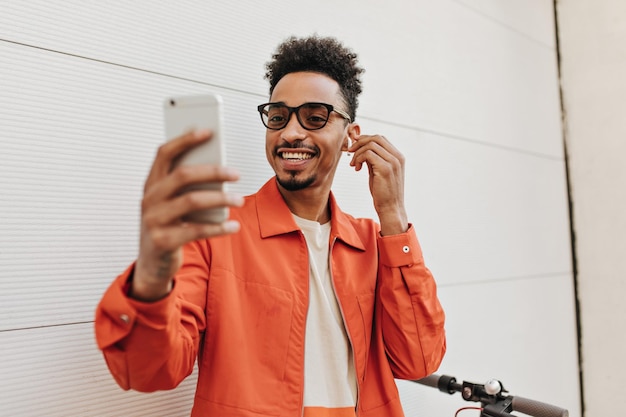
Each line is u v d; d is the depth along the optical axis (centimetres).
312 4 139
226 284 79
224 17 118
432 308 95
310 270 90
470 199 183
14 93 87
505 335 191
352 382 90
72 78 94
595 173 232
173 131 50
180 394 103
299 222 94
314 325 87
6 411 83
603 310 226
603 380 224
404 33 165
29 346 86
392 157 95
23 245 86
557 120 240
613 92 227
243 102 120
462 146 183
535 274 212
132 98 102
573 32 241
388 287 94
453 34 186
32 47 89
